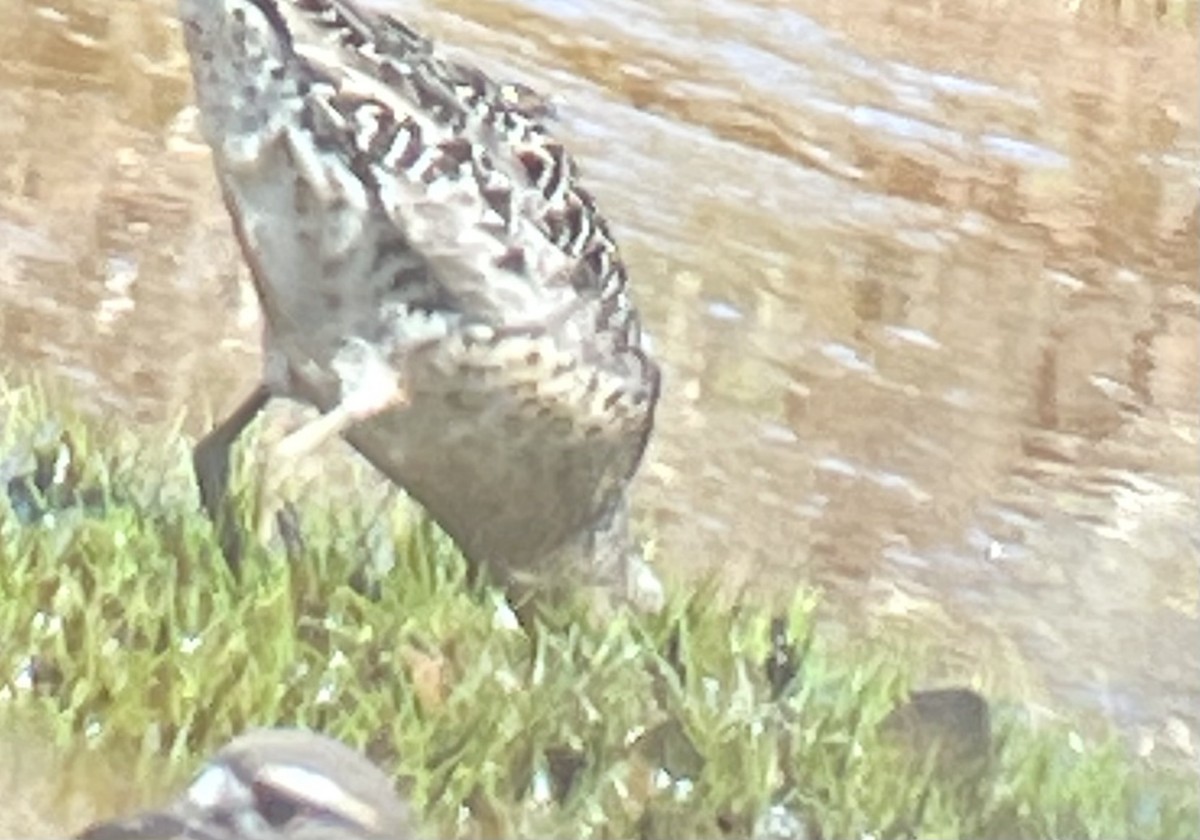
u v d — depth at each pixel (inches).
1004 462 343.0
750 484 313.0
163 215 335.6
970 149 462.9
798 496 314.3
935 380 364.5
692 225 395.2
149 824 166.6
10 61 373.1
